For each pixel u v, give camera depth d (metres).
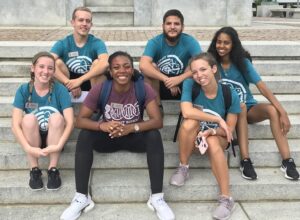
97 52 4.04
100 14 11.11
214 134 3.34
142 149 3.51
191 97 3.49
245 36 7.58
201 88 3.46
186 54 4.01
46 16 10.96
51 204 3.43
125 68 3.20
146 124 3.32
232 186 3.48
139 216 3.25
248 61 3.78
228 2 10.97
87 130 3.33
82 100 4.03
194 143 3.44
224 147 3.46
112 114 3.42
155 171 3.23
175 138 3.79
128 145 3.51
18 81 4.61
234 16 11.05
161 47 4.02
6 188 3.38
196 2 10.99
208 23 11.09
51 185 3.36
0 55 5.25
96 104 3.40
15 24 10.99
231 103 3.45
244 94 3.85
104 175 3.64
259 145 3.93
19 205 3.41
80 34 3.97
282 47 5.43
